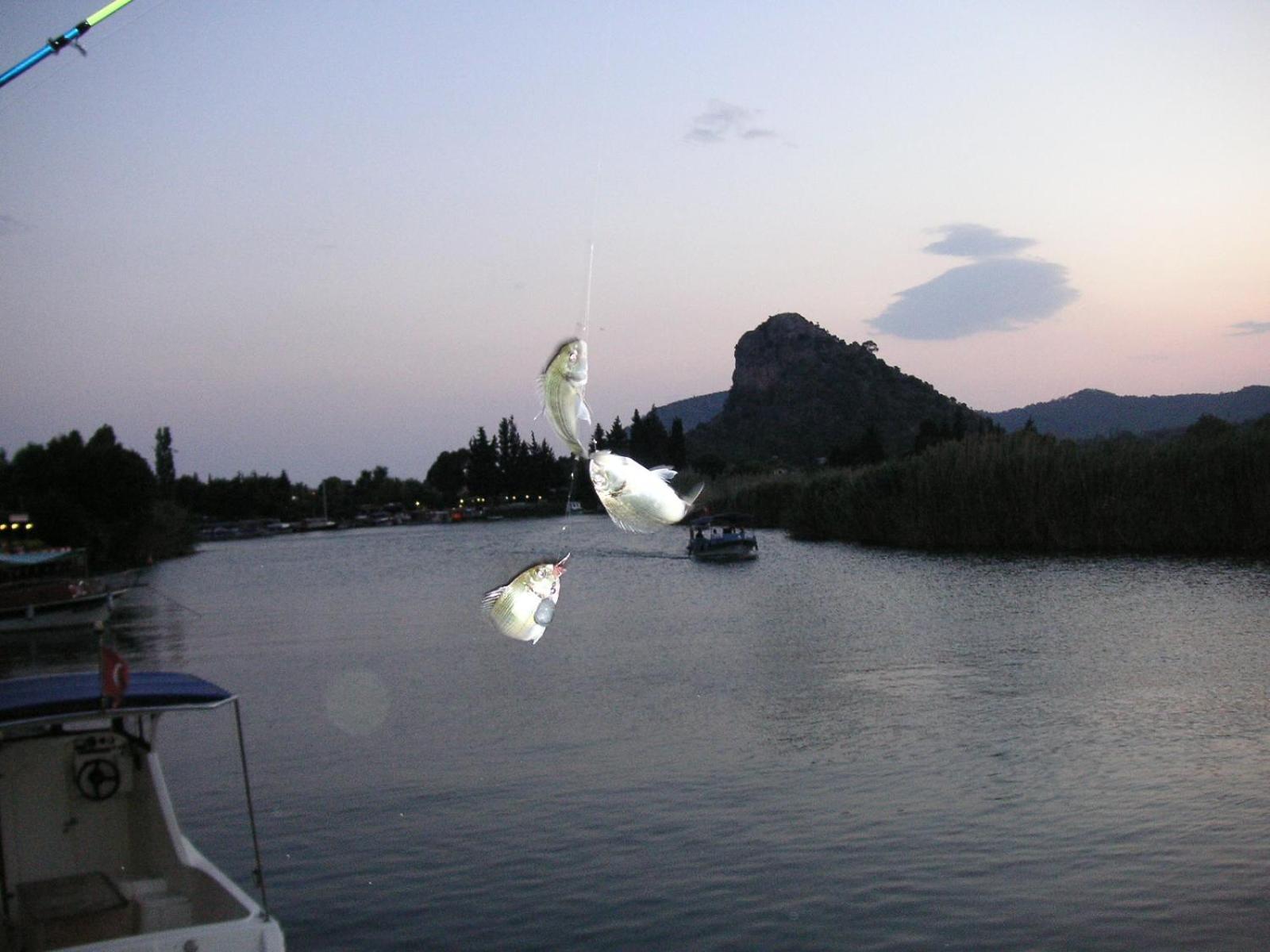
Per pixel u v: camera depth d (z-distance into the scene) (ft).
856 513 262.88
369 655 132.57
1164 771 70.54
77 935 39.96
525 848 61.11
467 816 66.85
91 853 45.37
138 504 336.70
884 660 112.68
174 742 88.43
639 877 56.59
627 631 143.43
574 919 52.08
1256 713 84.12
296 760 81.61
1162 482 199.72
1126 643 115.14
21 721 40.45
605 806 67.72
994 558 206.69
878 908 51.98
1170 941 48.06
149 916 40.63
